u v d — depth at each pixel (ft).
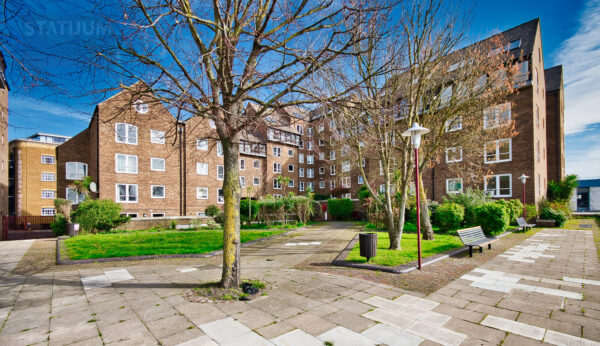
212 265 24.91
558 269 22.21
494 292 16.78
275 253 31.01
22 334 11.62
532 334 11.54
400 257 25.54
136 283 19.04
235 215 17.15
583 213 84.74
